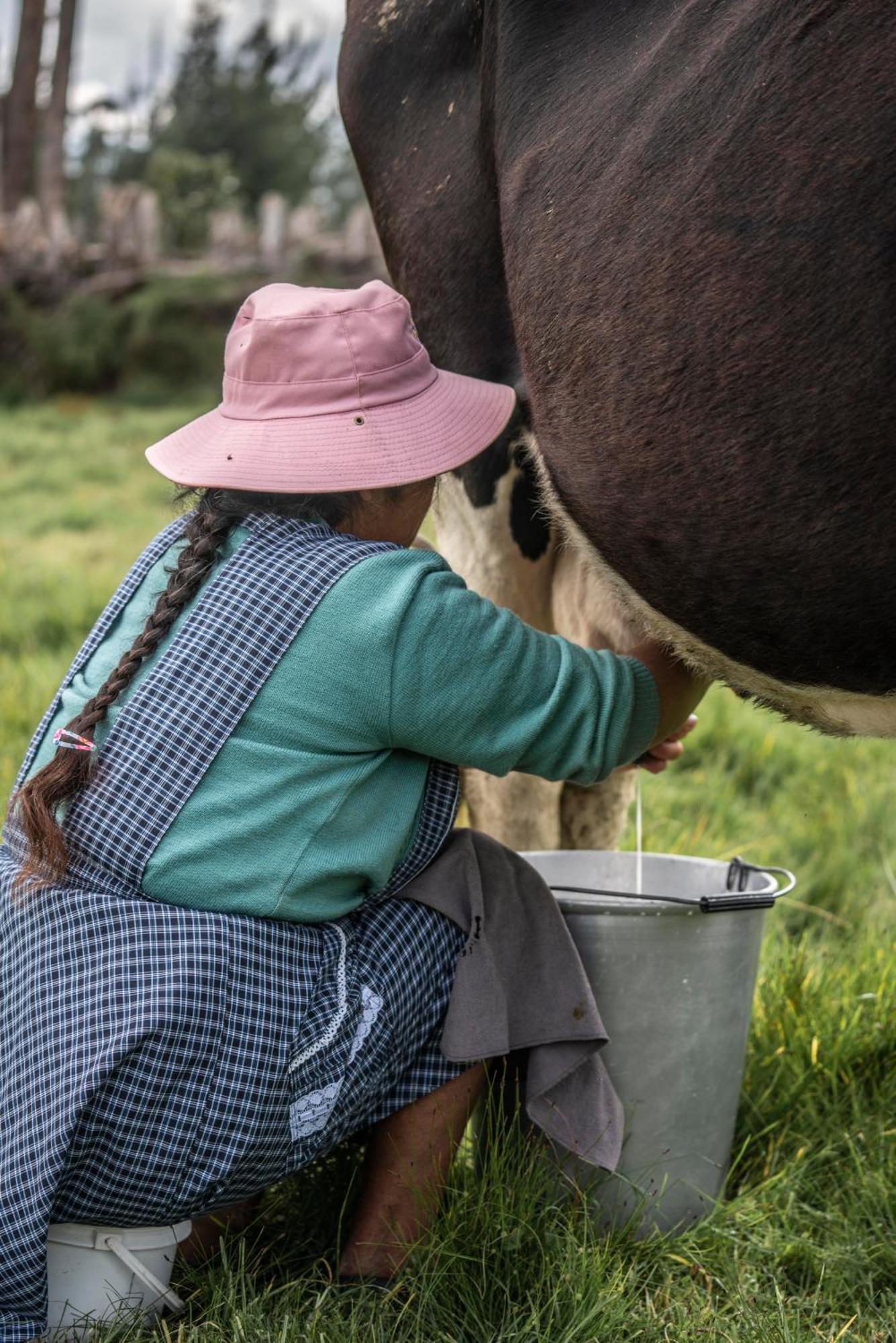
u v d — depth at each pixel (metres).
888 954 2.56
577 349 1.59
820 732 1.70
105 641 1.75
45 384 17.30
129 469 10.77
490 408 1.76
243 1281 1.65
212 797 1.58
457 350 2.07
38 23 21.56
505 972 1.79
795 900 3.06
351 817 1.63
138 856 1.57
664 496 1.53
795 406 1.38
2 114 23.45
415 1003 1.71
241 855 1.58
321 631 1.60
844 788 3.79
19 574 6.05
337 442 1.64
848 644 1.48
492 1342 1.61
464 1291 1.68
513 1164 1.84
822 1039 2.26
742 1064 2.02
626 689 1.72
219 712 1.59
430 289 2.09
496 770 1.69
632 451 1.54
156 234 17.95
